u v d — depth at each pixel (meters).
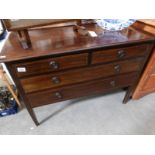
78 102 1.62
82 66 1.04
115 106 1.58
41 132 1.34
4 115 1.46
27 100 1.11
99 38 1.04
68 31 1.16
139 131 1.35
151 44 1.10
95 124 1.40
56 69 0.98
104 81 1.24
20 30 0.90
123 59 1.13
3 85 1.64
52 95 1.16
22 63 0.87
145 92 1.62
